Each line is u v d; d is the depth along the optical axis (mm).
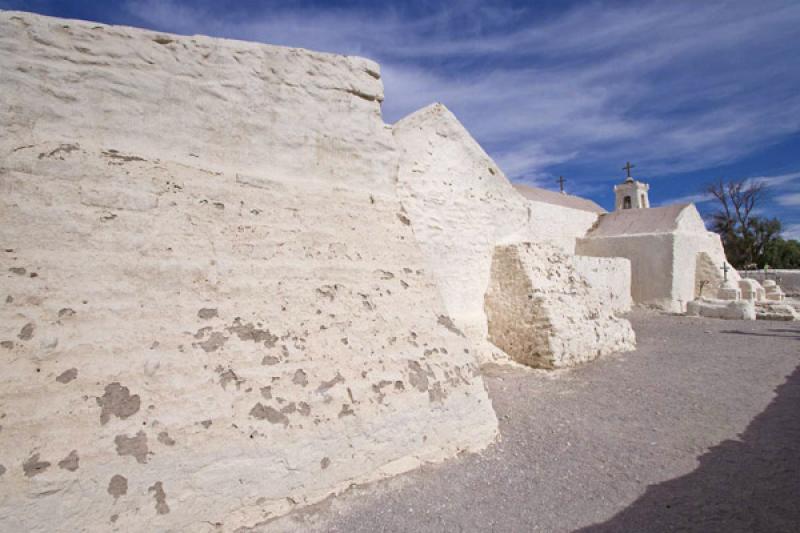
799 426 4680
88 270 3172
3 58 3436
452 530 2871
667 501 3209
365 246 4660
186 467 2807
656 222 18141
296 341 3643
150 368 2998
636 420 5016
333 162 4988
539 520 2984
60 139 3527
